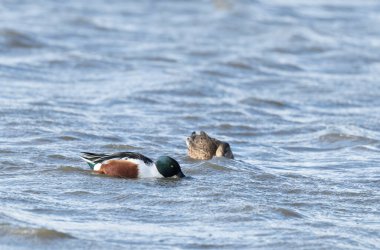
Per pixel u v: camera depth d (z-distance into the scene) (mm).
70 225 13094
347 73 33531
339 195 15461
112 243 12367
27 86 27047
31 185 15273
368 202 15055
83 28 42281
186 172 16859
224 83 29672
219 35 42938
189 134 21250
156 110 24312
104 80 29109
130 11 50469
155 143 19781
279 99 27094
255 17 49281
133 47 37688
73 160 17375
